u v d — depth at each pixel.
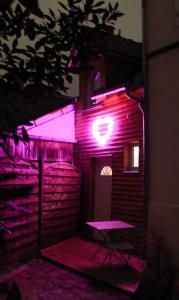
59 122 11.52
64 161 11.55
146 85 6.58
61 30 2.05
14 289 1.56
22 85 1.93
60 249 9.51
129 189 9.55
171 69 6.18
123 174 9.80
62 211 10.25
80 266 7.93
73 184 10.86
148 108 6.54
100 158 11.12
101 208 10.85
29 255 8.94
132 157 9.82
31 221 8.87
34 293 6.58
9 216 7.77
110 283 6.84
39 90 2.00
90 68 2.20
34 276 7.57
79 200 11.21
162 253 5.78
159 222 6.14
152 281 5.63
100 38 2.18
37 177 9.18
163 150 6.23
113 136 10.29
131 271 7.58
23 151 9.91
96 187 11.16
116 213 9.95
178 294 5.54
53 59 2.04
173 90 6.12
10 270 7.89
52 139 10.97
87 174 11.24
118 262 8.21
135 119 9.48
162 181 6.20
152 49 6.54
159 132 6.32
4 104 1.90
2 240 1.92
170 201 6.04
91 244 10.09
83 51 2.12
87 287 6.95
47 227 9.56
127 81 9.65
